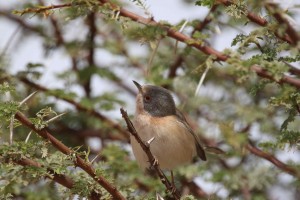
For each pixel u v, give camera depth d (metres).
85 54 13.64
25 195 10.06
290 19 7.85
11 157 7.57
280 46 8.15
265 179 10.88
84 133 12.84
